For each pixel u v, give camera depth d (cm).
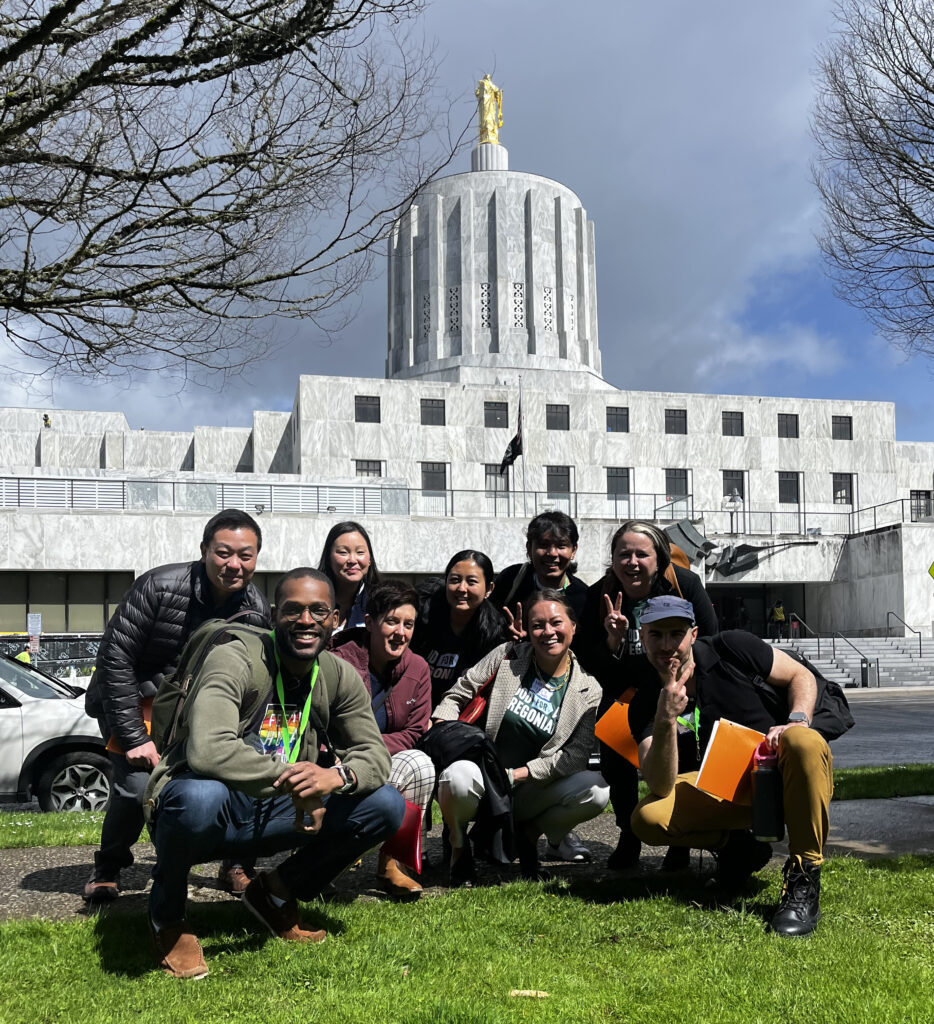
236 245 649
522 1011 334
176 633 459
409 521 3788
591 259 6034
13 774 838
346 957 387
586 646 559
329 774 382
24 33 539
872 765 1206
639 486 5003
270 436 5166
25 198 627
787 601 4978
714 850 490
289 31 545
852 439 5291
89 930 419
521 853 538
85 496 3428
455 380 5419
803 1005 334
